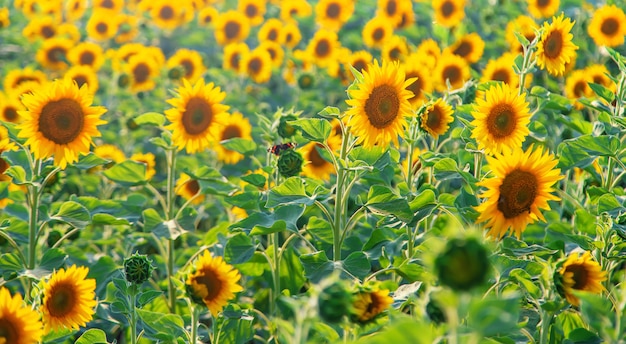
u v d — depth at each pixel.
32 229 4.64
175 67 8.91
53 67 9.81
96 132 4.50
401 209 3.96
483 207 3.51
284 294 4.48
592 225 4.42
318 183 4.42
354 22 11.06
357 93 3.90
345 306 2.55
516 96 4.00
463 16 8.64
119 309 4.09
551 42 4.53
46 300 3.57
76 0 12.72
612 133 4.41
